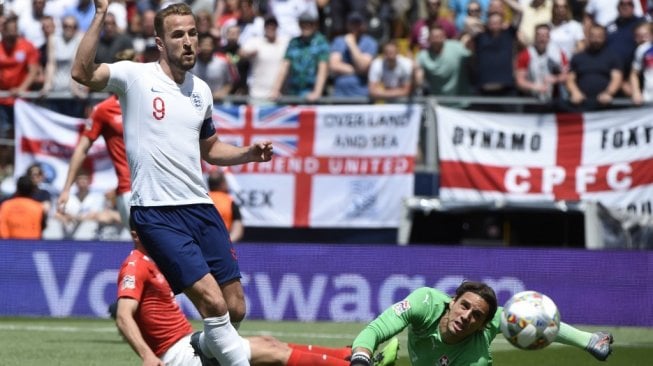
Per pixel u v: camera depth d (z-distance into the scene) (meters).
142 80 20.69
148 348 21.86
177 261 20.42
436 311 20.91
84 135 31.36
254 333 36.31
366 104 45.16
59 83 50.00
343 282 41.19
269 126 44.94
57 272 41.75
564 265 40.50
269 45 48.91
